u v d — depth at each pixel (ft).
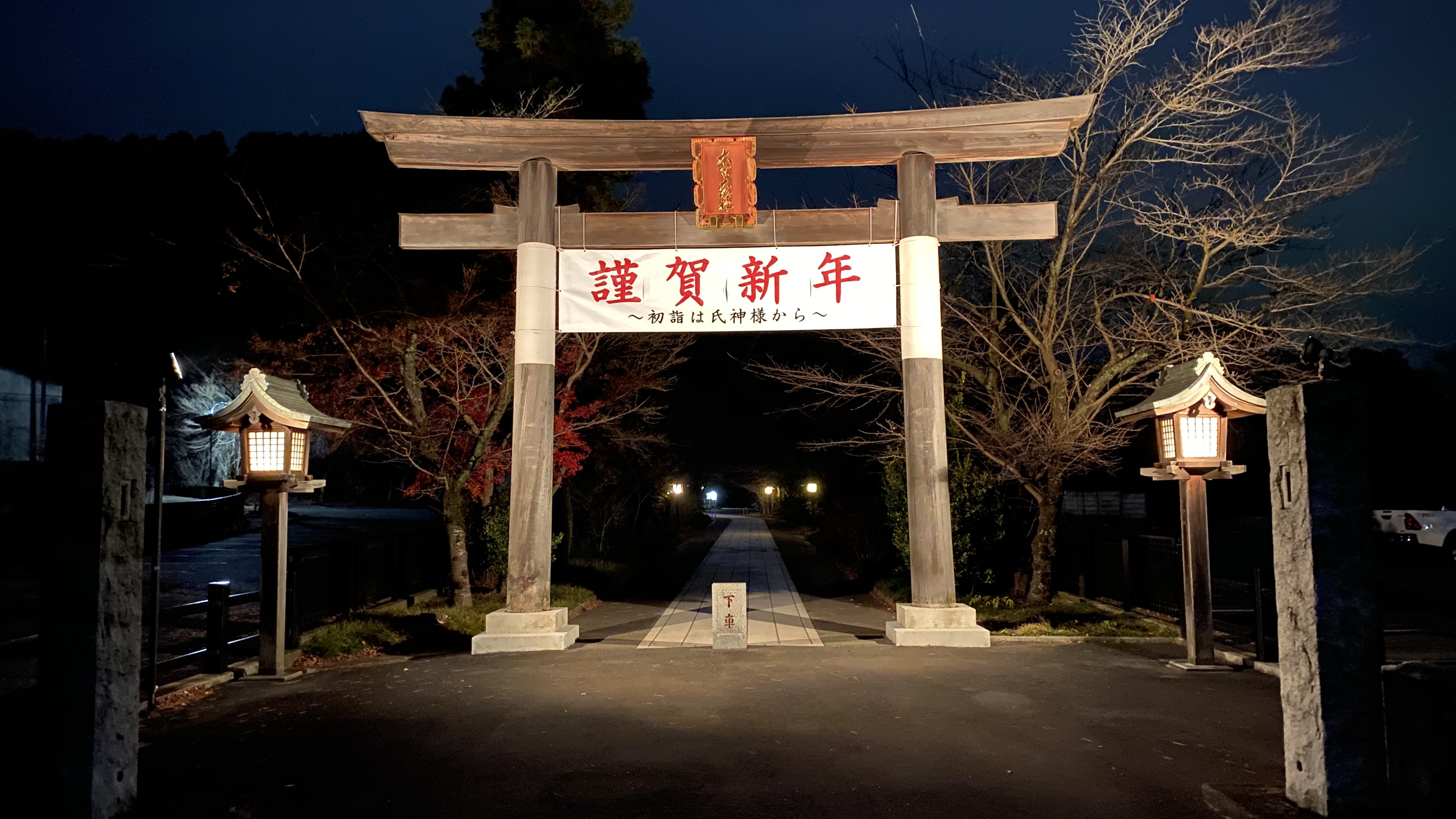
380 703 23.30
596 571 63.87
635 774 17.37
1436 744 14.19
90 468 15.05
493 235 34.86
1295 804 14.96
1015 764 17.78
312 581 34.37
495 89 48.70
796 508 141.90
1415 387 81.56
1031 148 34.50
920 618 31.86
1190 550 27.20
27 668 30.78
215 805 15.83
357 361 41.29
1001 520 46.01
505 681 25.62
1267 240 34.01
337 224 43.24
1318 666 14.40
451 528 44.32
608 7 52.26
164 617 25.40
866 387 43.29
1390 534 70.08
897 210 34.99
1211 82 35.24
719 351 76.69
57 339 82.74
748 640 33.83
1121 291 40.55
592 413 51.24
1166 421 27.99
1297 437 14.87
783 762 17.99
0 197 68.44
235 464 117.70
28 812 14.42
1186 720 20.89
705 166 34.35
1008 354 43.06
